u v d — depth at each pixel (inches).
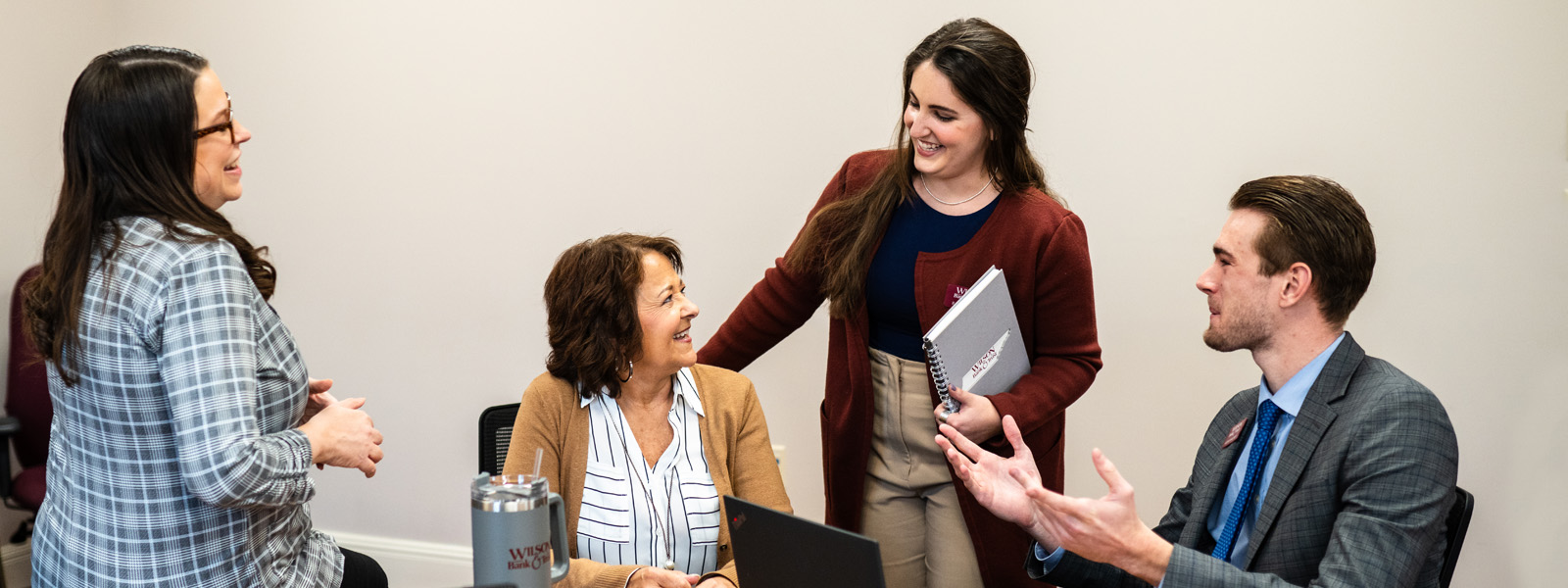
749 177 123.6
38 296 57.0
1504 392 105.1
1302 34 106.0
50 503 61.0
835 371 81.0
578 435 72.4
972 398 71.9
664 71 125.0
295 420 61.4
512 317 133.0
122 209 55.9
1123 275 114.1
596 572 66.1
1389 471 54.5
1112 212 113.4
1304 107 106.7
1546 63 100.0
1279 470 59.1
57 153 140.0
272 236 140.3
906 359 79.0
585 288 69.7
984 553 77.7
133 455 56.9
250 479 53.9
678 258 74.2
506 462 72.1
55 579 60.0
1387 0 103.5
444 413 136.6
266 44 137.6
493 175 131.9
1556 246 101.9
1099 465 53.4
